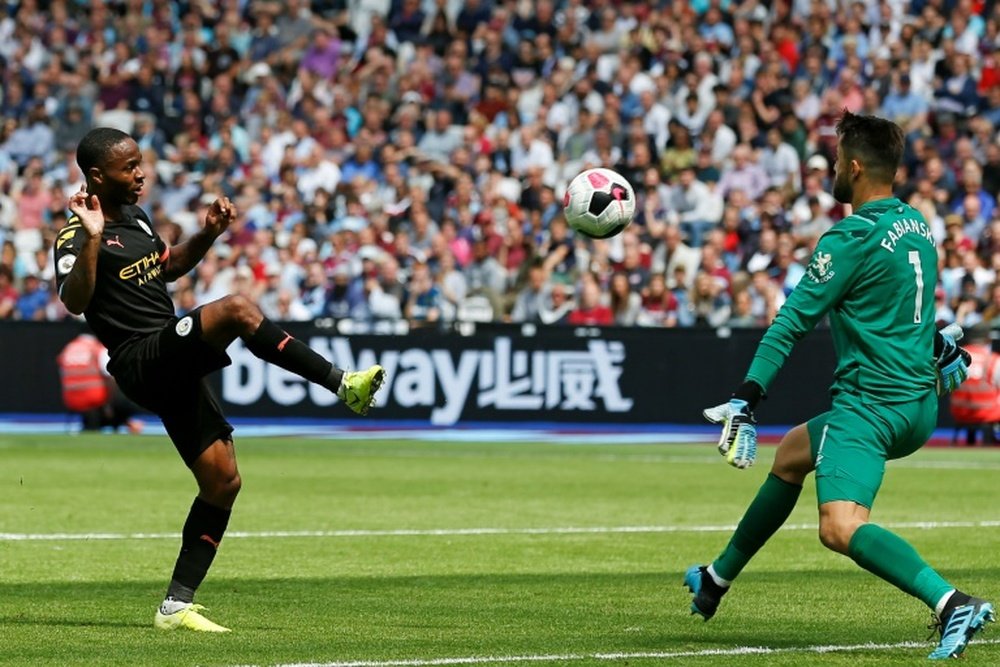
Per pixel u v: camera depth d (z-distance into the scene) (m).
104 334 20.16
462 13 84.12
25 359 65.50
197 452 20.23
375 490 41.47
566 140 74.88
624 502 38.75
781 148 71.12
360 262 67.75
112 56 87.19
